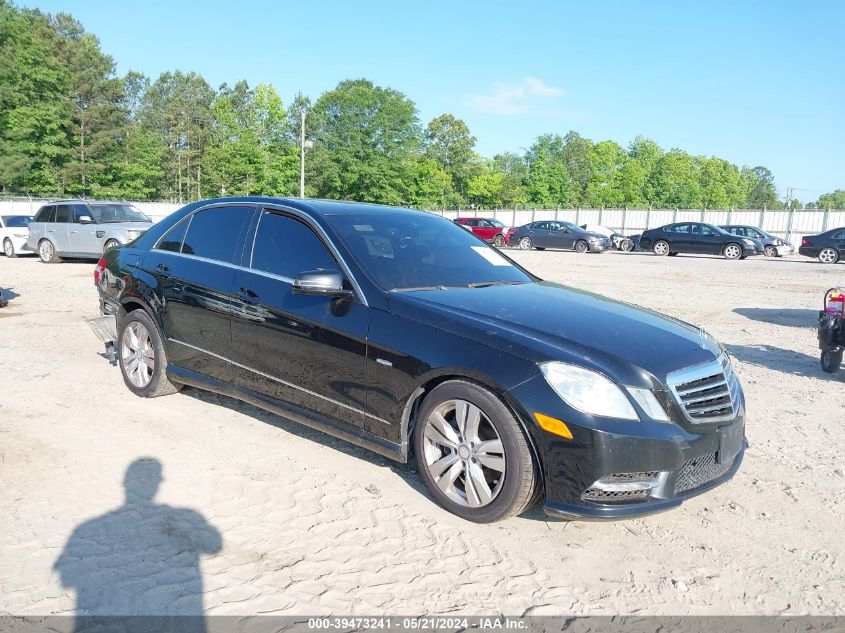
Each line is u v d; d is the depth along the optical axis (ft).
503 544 10.70
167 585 9.29
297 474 13.12
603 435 10.06
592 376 10.37
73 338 25.71
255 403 14.70
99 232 54.44
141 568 9.70
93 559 9.90
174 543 10.41
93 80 216.54
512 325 11.44
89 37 223.71
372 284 12.85
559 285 15.69
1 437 14.67
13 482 12.46
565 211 169.78
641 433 10.18
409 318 12.05
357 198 229.66
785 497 12.91
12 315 30.86
